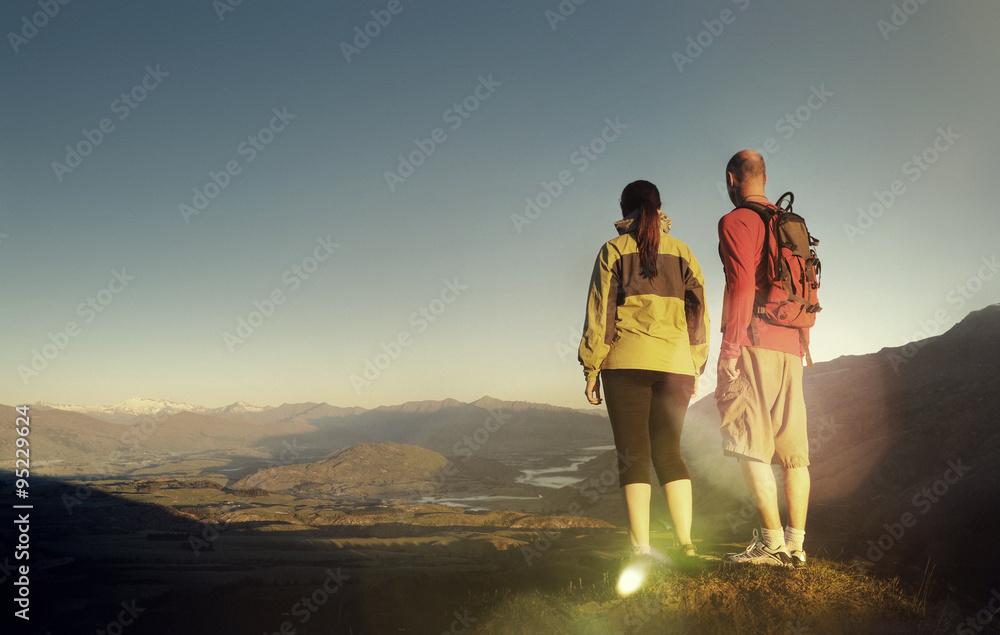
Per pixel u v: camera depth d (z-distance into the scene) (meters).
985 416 53.62
